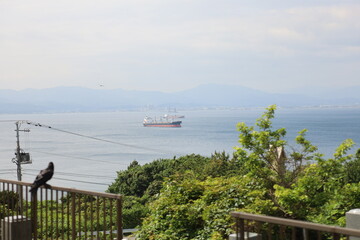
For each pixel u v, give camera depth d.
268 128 12.49
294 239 4.30
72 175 125.56
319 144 170.00
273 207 10.77
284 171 12.14
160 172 36.28
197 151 181.50
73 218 7.02
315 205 11.16
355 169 14.63
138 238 11.84
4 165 150.12
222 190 11.58
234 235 6.05
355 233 3.87
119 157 174.12
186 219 11.27
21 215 7.52
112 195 6.53
